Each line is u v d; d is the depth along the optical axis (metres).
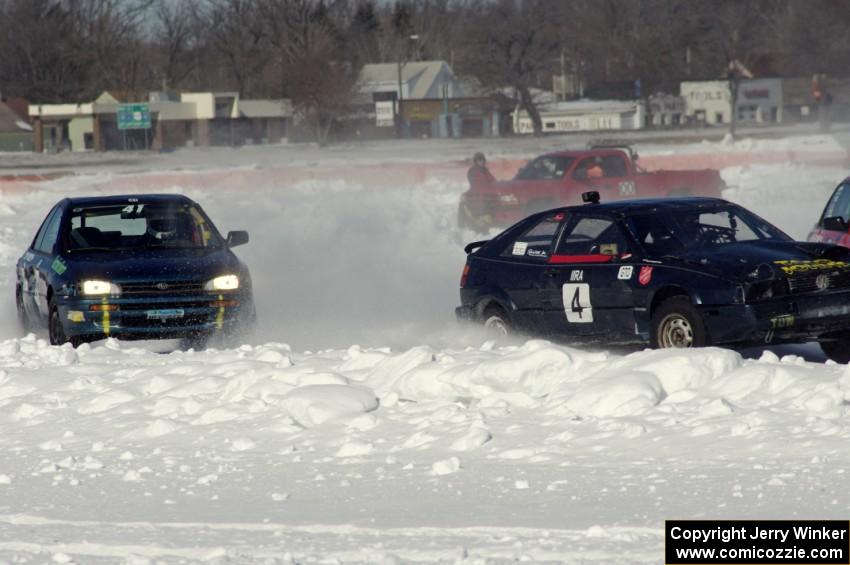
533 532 20.88
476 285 45.62
